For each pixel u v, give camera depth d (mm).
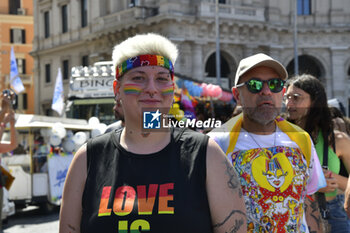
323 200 3287
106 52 31406
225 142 2744
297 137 2773
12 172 9828
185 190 1848
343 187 3410
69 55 35438
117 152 1947
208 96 11633
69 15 35469
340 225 3502
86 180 1962
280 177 2637
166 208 1821
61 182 10430
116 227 1831
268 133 2758
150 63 1923
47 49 37375
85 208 1930
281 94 2734
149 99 1914
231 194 1914
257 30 30062
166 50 1977
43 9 38219
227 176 1923
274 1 31156
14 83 29422
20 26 45000
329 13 32219
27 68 45000
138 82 1931
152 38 1972
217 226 1902
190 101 9914
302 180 2693
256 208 2607
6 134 10211
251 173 2650
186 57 27750
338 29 31969
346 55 32406
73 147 10758
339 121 4066
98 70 11977
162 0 27594
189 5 28141
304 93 3510
